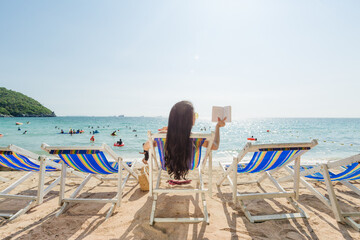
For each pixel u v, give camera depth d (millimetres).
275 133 29500
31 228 2316
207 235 2150
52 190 3643
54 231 2248
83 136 21828
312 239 2098
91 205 2939
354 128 41375
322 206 2900
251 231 2238
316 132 30812
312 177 3164
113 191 3607
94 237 2125
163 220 2404
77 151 2416
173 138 2184
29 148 13109
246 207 2875
